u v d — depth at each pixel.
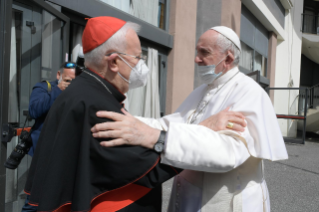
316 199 3.32
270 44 10.81
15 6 2.28
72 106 0.92
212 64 1.41
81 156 0.89
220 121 1.14
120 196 1.02
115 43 1.01
